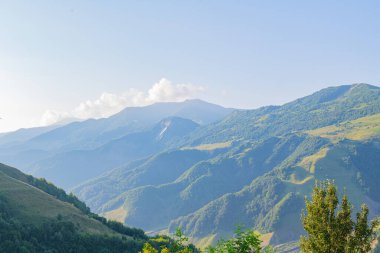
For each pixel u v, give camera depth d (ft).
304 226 128.47
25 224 628.28
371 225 123.24
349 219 122.62
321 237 122.93
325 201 125.18
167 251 132.26
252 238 122.72
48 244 602.44
